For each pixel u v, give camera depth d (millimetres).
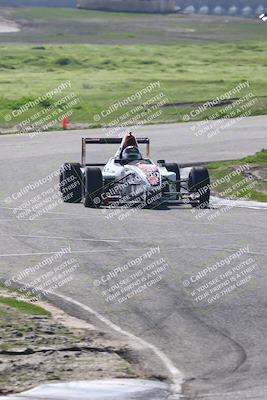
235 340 40500
